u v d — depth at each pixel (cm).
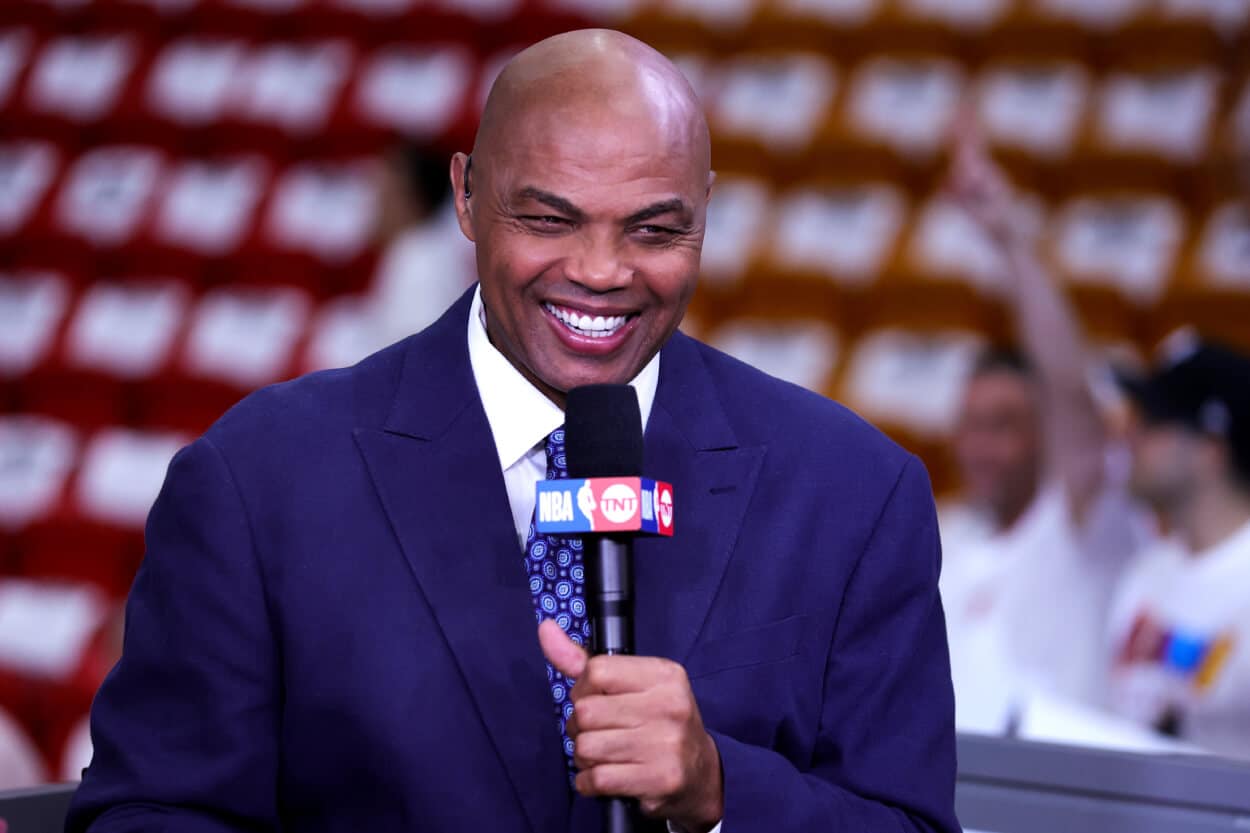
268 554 232
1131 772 264
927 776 238
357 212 1052
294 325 987
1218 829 257
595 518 202
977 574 549
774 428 254
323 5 1209
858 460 252
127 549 895
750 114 1052
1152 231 902
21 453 934
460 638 229
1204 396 481
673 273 224
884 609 245
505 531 237
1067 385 547
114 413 981
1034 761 273
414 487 238
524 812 226
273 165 1100
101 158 1141
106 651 808
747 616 237
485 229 227
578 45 225
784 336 909
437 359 252
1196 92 981
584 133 217
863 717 239
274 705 233
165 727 230
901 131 1012
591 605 206
